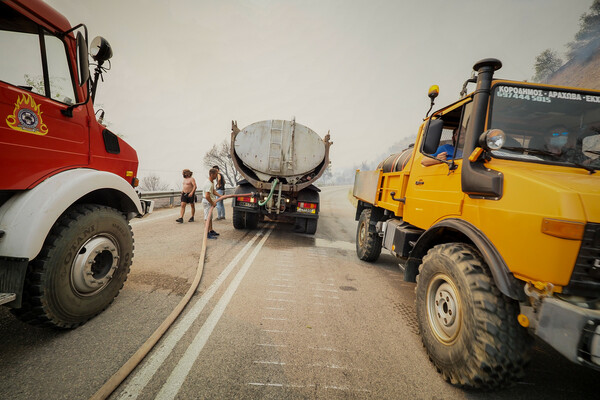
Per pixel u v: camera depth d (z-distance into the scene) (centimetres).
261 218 934
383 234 466
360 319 309
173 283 363
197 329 262
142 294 324
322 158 673
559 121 237
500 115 233
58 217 218
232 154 667
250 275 416
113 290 281
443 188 276
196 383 194
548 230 164
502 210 193
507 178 196
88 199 293
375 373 220
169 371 204
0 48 195
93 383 187
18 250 193
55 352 214
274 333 265
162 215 898
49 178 221
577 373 237
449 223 242
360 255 559
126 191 288
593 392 213
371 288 407
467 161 229
